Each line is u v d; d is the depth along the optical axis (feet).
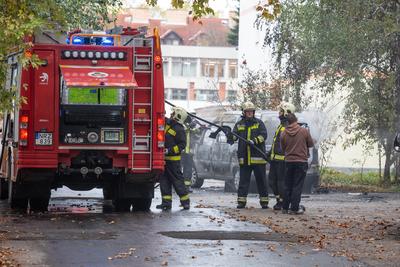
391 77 92.94
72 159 55.77
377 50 92.79
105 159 56.18
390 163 101.45
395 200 75.15
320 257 38.75
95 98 55.16
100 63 55.16
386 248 42.14
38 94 54.34
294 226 50.34
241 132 61.93
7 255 37.73
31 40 53.78
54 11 46.44
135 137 55.88
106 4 84.17
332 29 90.99
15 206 59.52
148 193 58.54
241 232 46.62
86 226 48.52
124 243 41.83
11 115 58.54
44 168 54.65
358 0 88.94
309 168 83.51
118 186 58.80
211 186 95.45
